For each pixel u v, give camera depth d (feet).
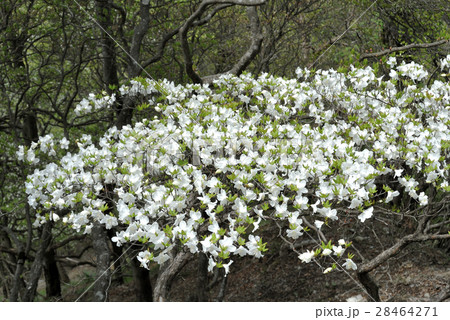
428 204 10.84
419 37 21.20
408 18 21.67
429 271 21.04
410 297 19.43
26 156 13.20
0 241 27.91
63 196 11.25
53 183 11.18
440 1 20.34
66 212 16.99
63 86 23.27
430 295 19.17
